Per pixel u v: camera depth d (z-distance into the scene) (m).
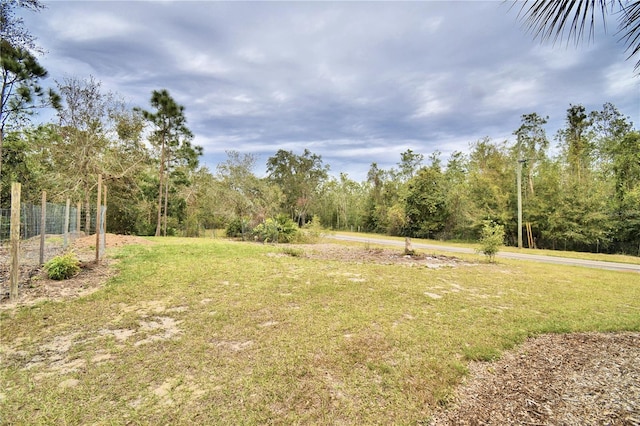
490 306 5.48
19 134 14.83
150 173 22.14
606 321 4.80
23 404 2.38
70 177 14.97
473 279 7.78
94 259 7.91
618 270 10.41
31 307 4.52
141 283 6.01
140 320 4.21
